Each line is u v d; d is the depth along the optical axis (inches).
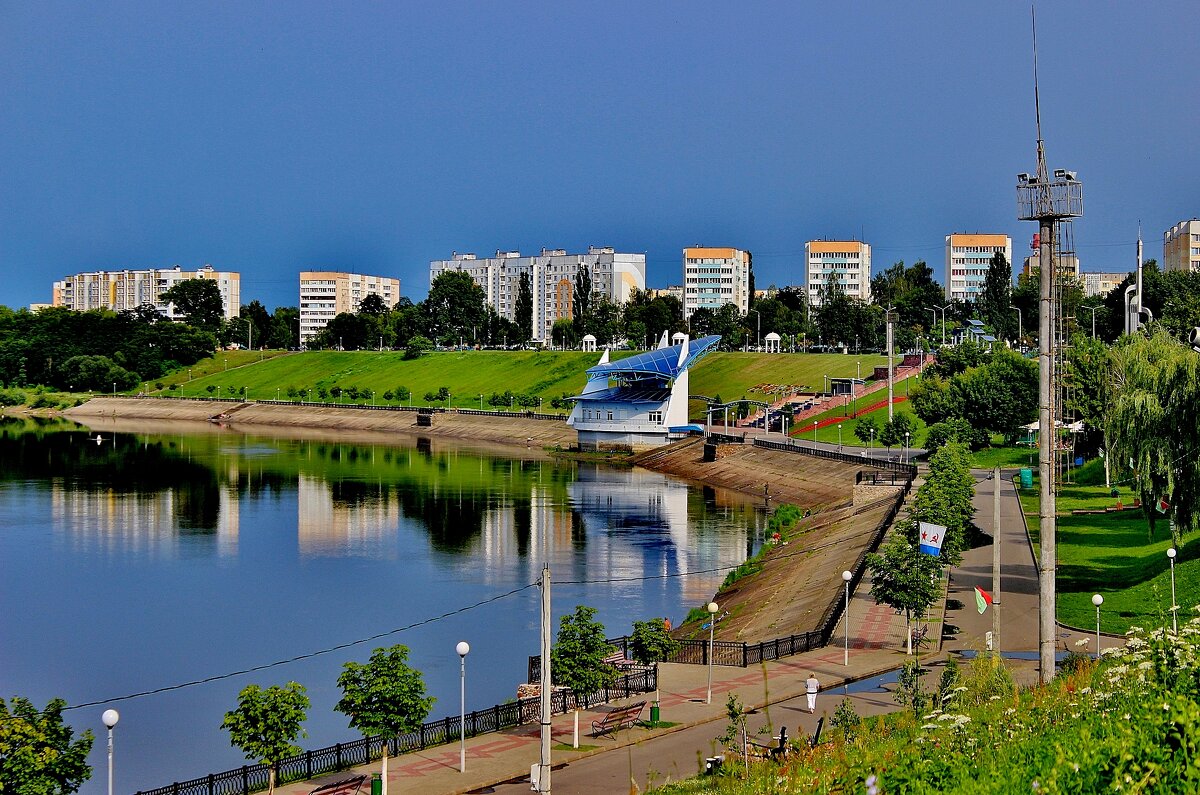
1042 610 1892.2
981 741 1293.1
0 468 7194.9
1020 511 4242.1
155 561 4338.1
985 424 6038.4
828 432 7445.9
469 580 4018.2
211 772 2278.5
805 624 2888.8
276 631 3346.5
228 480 6702.8
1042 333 1913.1
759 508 5792.3
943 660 2428.6
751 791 1407.5
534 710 2192.4
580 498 6092.5
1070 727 1242.0
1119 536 3617.1
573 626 2091.5
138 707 2687.0
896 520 3949.3
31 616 3506.4
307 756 1888.5
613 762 1863.9
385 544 4694.9
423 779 1818.4
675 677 2407.7
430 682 2805.1
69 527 5059.1
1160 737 982.4
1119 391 3014.3
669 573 4158.5
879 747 1411.2
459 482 6717.5
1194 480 2719.0
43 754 1553.9
